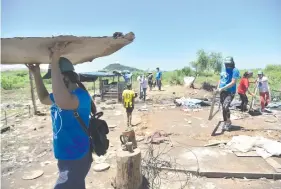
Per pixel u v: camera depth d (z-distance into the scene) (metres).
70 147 2.52
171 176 5.24
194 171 5.31
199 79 31.97
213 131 8.20
